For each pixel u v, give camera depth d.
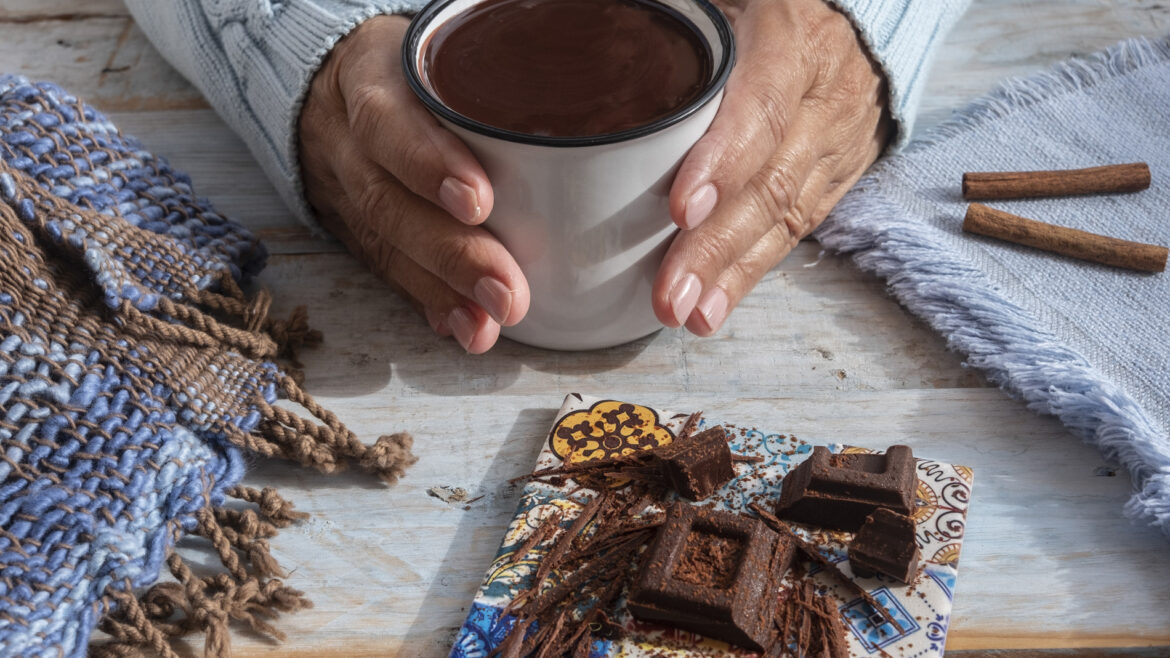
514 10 0.58
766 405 0.59
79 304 0.56
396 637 0.54
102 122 0.59
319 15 0.62
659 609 0.52
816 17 0.62
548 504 0.56
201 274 0.59
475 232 0.56
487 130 0.53
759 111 0.57
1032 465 0.57
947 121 0.69
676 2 0.57
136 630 0.53
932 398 0.59
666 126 0.53
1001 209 0.65
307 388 0.60
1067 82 0.70
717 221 0.57
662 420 0.58
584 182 0.54
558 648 0.52
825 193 0.65
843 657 0.51
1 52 0.75
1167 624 0.53
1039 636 0.53
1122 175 0.65
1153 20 0.74
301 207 0.65
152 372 0.56
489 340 0.59
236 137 0.70
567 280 0.57
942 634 0.52
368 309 0.63
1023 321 0.60
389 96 0.57
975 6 0.76
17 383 0.54
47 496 0.53
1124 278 0.62
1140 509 0.55
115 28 0.77
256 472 0.58
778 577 0.53
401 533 0.56
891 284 0.63
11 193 0.55
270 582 0.54
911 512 0.54
